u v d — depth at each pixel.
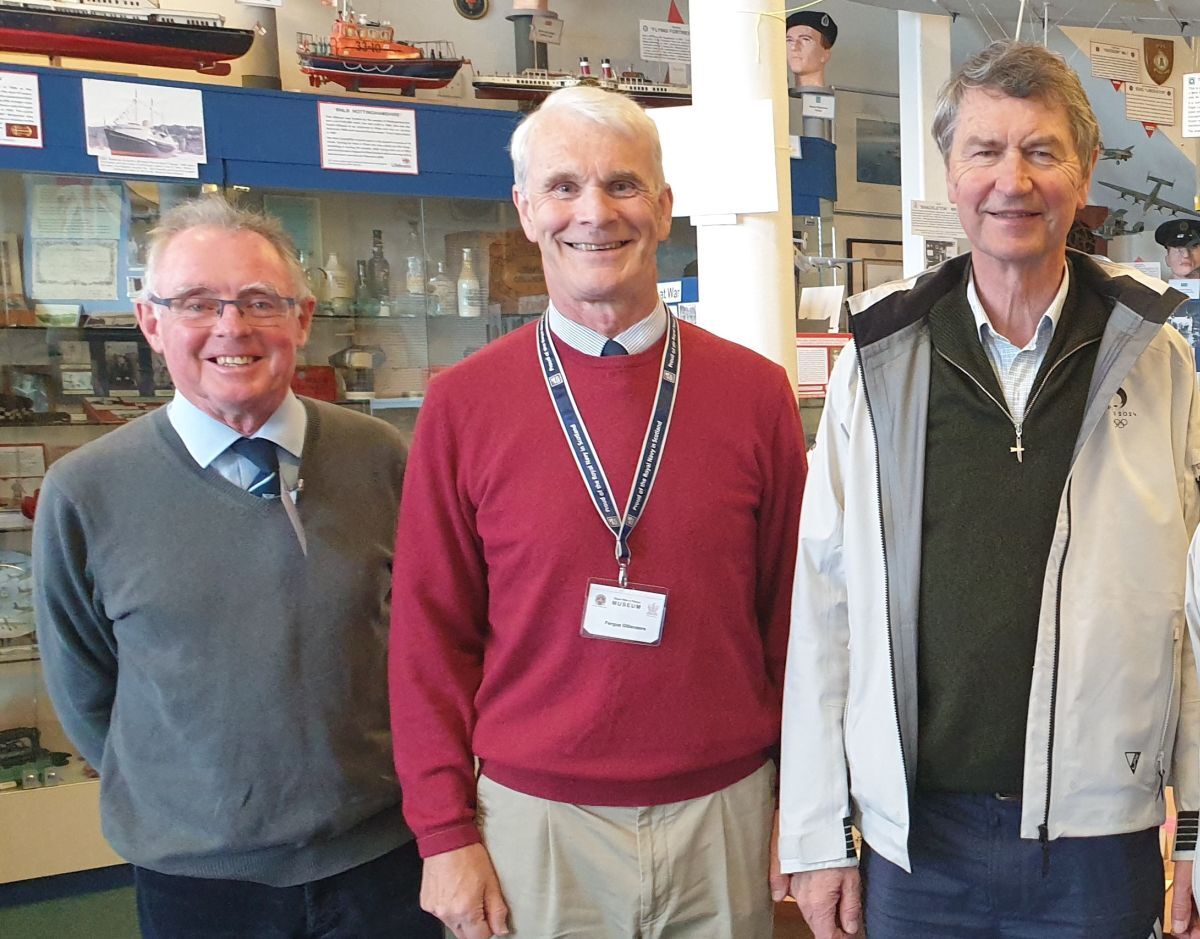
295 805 1.59
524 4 4.05
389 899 1.72
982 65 1.40
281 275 1.64
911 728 1.42
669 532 1.50
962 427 1.42
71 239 3.25
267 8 3.65
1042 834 1.38
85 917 3.12
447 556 1.59
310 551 1.64
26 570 3.33
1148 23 3.63
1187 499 1.42
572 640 1.50
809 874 1.55
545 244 1.53
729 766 1.55
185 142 3.17
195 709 1.58
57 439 3.36
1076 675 1.36
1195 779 1.42
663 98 4.02
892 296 1.50
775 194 2.54
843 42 5.27
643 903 1.51
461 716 1.60
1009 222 1.36
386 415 3.72
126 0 3.23
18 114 2.97
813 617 1.54
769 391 1.64
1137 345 1.36
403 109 3.47
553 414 1.54
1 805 3.18
